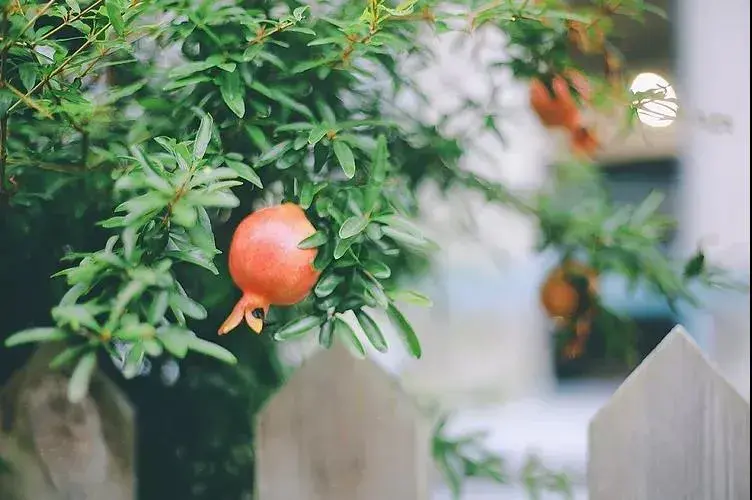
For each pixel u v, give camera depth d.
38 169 0.91
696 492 0.94
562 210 1.11
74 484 0.98
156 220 0.81
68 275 0.80
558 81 0.97
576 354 1.09
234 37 0.88
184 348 0.79
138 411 1.05
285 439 0.99
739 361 1.53
